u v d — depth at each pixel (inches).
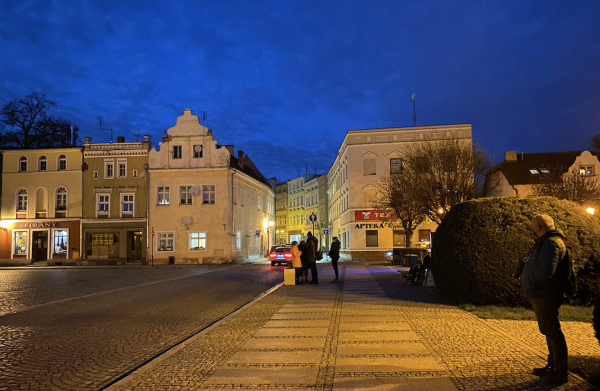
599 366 217.0
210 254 1593.3
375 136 1710.1
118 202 1647.4
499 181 1638.8
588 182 1165.7
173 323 406.9
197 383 216.5
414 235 1654.8
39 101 2052.2
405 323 354.9
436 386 202.7
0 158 1983.3
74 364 269.9
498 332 313.3
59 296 637.9
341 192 1990.7
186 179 1631.4
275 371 232.4
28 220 1680.6
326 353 266.2
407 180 1037.8
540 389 195.6
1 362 275.3
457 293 440.1
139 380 223.0
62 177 1684.3
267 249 2278.5
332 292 589.0
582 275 389.1
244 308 462.0
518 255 400.2
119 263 1599.4
